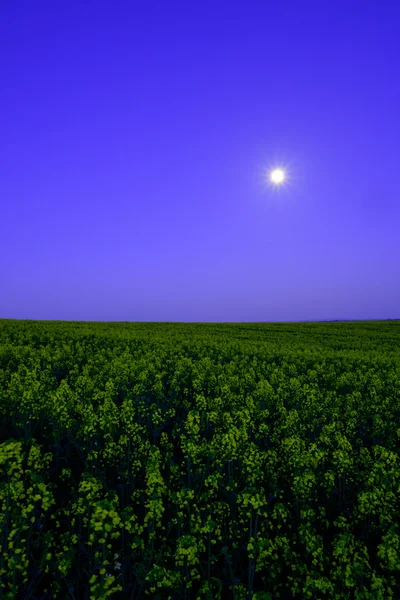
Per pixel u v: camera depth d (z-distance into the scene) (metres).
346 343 39.56
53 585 6.05
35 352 22.12
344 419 13.39
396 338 45.81
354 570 5.66
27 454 9.84
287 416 12.24
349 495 9.15
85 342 29.42
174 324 60.78
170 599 5.82
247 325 62.38
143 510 8.41
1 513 6.54
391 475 7.97
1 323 41.41
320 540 6.19
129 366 17.91
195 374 18.28
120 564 6.53
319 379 20.36
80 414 11.51
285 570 6.89
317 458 8.58
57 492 8.74
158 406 14.04
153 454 7.85
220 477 7.93
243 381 16.91
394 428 12.68
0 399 12.34
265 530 7.29
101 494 8.54
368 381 18.73
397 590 6.30
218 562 7.15
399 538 5.91
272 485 8.62
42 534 6.91
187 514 7.79
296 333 49.75
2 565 5.74
